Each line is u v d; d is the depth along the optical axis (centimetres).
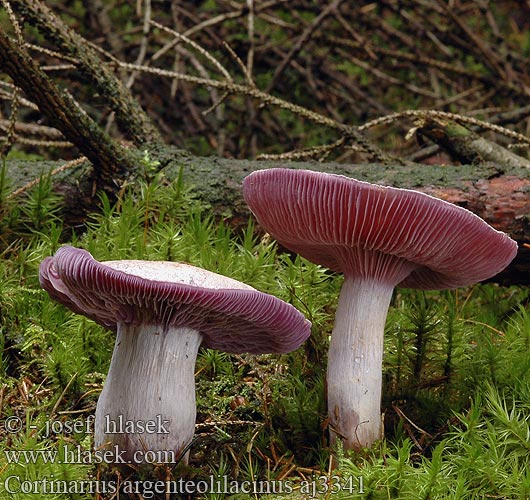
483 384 55
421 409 55
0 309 59
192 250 61
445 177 64
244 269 60
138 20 100
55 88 63
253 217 65
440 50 108
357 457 51
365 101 107
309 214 50
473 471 51
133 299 49
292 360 58
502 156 71
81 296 50
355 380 52
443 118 72
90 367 57
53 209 65
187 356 50
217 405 56
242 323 51
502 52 105
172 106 99
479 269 52
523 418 53
